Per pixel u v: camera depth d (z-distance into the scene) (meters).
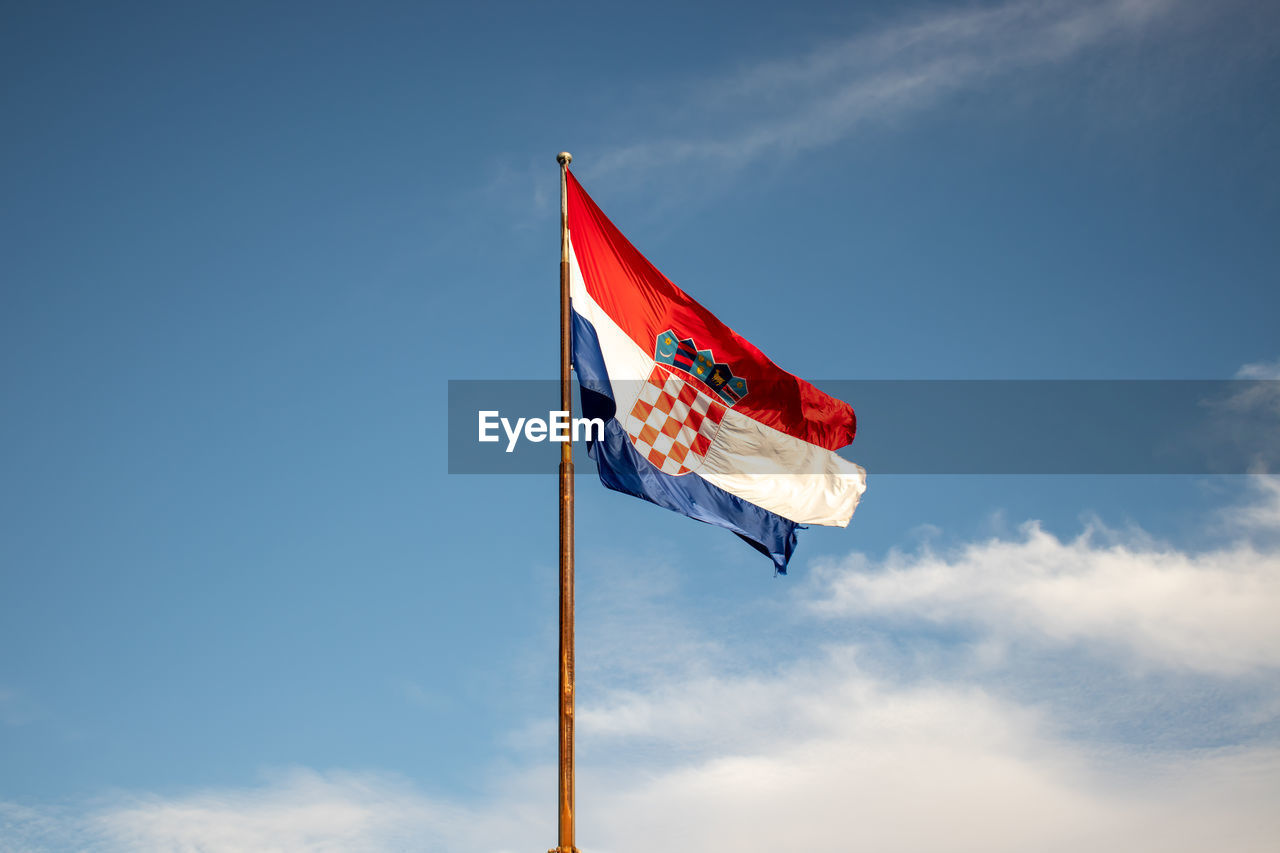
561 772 17.78
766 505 23.23
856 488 23.89
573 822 17.55
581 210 23.27
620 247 23.55
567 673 18.39
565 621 18.72
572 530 19.52
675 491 22.55
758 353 24.06
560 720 18.11
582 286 22.80
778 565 23.02
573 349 22.05
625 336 23.20
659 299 23.75
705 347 23.83
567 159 23.23
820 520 23.34
